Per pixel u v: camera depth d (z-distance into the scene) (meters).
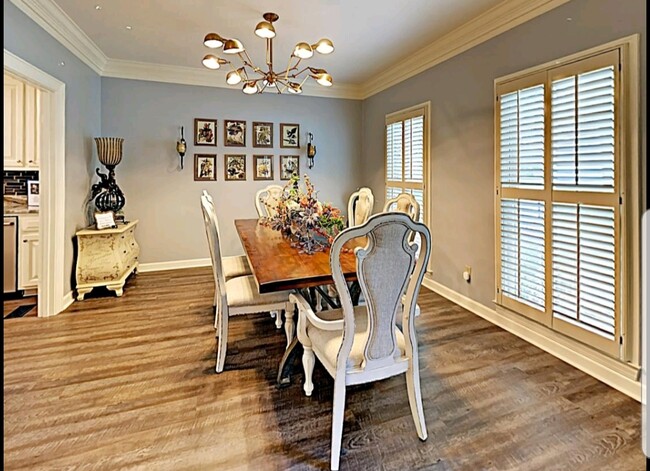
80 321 3.41
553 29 2.72
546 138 2.77
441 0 3.06
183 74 5.07
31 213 4.20
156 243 5.19
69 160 3.79
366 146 5.94
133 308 3.75
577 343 2.61
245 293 2.64
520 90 2.99
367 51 4.21
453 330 3.23
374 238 1.66
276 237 3.22
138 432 1.97
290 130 5.71
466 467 1.75
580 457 1.80
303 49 2.94
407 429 2.00
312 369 2.27
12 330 3.21
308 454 1.83
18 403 2.20
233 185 5.48
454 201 3.89
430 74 4.22
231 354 2.82
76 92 3.96
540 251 2.86
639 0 2.20
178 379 2.47
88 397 2.27
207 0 3.10
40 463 1.75
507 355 2.78
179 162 5.20
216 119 5.32
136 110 4.94
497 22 3.20
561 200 2.66
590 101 2.46
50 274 3.52
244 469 1.73
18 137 4.09
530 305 2.97
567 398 2.25
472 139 3.60
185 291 4.30
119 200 4.46
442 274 4.15
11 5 2.77
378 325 1.78
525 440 1.91
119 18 3.46
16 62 2.84
